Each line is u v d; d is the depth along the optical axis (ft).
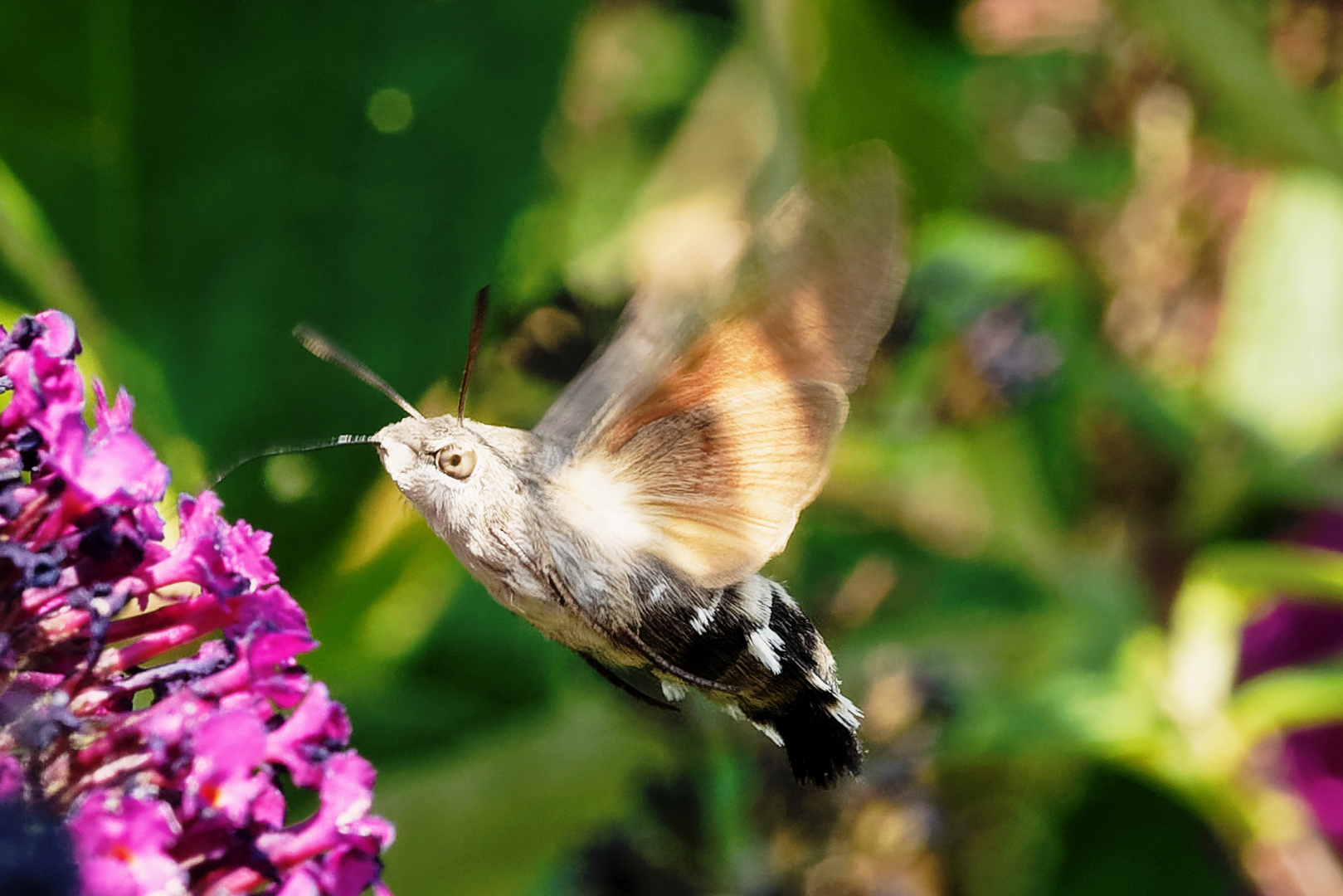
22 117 1.62
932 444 1.76
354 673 1.67
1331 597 1.74
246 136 1.63
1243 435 1.78
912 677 1.68
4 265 1.58
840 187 1.52
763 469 1.52
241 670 1.45
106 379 1.59
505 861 1.65
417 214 1.63
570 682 1.68
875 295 1.52
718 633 1.53
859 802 1.66
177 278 1.62
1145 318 1.80
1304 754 1.71
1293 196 1.79
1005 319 1.76
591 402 1.54
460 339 1.63
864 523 1.77
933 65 1.90
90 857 1.42
